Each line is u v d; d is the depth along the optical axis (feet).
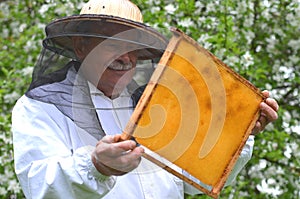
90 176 6.12
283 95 17.54
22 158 6.58
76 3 15.93
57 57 7.25
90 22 6.86
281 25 17.33
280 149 15.98
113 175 6.07
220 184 6.26
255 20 17.15
